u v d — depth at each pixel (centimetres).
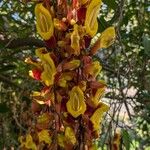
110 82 99
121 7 77
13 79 112
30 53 105
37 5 48
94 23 48
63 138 47
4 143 104
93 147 48
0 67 102
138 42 100
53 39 47
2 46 91
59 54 47
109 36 49
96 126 48
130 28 105
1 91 114
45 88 48
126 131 68
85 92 48
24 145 52
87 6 48
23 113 83
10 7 104
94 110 48
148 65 98
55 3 48
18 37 97
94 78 48
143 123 112
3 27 95
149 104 88
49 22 47
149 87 89
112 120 70
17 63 112
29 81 102
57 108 47
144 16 104
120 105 71
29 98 98
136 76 90
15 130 105
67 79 47
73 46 46
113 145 68
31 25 102
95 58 90
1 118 105
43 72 48
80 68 47
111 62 96
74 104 47
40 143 48
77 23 48
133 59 90
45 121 48
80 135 47
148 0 105
